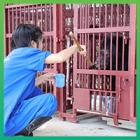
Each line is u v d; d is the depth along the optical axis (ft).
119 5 9.76
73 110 10.82
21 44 7.54
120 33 10.09
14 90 7.17
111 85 9.84
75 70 10.73
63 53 7.05
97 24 10.62
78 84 10.76
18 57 7.23
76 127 10.14
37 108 7.31
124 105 9.51
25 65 7.18
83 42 10.64
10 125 7.09
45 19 11.53
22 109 7.26
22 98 7.36
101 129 9.87
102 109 10.16
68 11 11.57
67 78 11.30
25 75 7.23
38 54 7.16
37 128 7.68
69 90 11.59
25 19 12.23
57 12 11.13
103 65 10.34
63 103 11.24
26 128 7.21
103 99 10.14
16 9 12.45
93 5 10.21
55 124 10.59
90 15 10.58
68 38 11.22
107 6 10.30
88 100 10.35
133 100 9.25
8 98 7.13
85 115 12.06
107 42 10.34
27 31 7.54
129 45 9.26
